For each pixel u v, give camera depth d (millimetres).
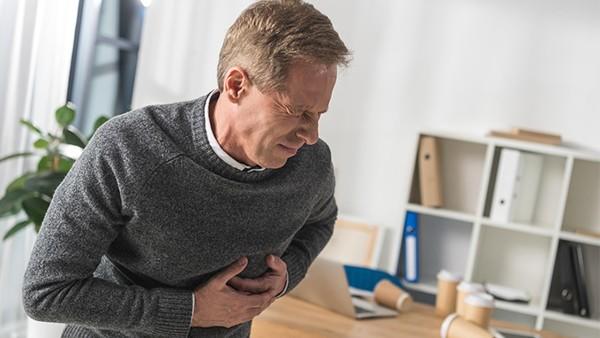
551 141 3277
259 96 1228
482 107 3502
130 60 4074
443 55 3535
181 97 3826
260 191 1374
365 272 2770
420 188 3510
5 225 3158
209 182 1320
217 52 3768
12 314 3287
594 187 3387
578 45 3391
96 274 1469
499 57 3477
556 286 3375
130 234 1342
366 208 3633
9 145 3041
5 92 2957
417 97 3566
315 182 1493
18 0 2939
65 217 1277
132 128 1306
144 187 1281
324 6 3646
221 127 1311
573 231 3354
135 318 1319
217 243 1368
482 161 3490
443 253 3543
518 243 3443
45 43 3168
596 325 3182
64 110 2836
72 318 1293
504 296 3250
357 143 3639
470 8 3498
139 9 4062
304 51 1190
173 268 1370
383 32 3594
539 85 3439
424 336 2254
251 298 1442
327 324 2234
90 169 1279
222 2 3756
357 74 3627
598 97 3383
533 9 3434
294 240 1719
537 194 3432
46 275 1269
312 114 1242
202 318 1395
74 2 3314
